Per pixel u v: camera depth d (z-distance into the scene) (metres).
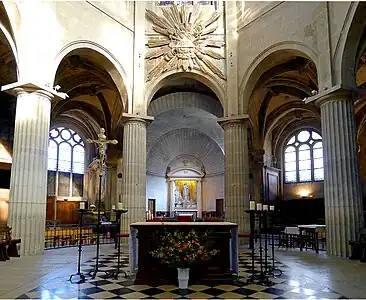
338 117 11.08
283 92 20.00
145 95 15.34
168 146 25.80
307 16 12.78
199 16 15.98
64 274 7.79
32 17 11.48
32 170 10.95
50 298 5.82
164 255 6.55
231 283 6.94
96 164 24.22
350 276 7.60
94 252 11.68
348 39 10.85
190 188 26.41
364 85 16.86
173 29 15.78
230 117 14.91
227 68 15.41
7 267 8.60
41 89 11.36
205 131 25.00
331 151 11.09
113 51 14.55
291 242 13.66
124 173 14.68
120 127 21.31
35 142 11.12
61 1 12.57
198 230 7.12
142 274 6.99
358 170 10.89
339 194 10.73
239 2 15.75
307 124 24.94
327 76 11.54
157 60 15.63
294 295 6.04
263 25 14.59
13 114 17.75
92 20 13.77
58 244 14.25
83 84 18.64
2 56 15.63
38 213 10.98
